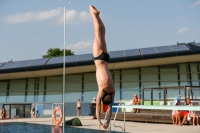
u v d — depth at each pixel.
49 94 31.59
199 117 15.62
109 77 5.33
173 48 28.44
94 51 5.48
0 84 31.98
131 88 30.66
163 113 17.31
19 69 28.59
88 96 31.28
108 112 5.51
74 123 14.60
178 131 11.70
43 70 28.77
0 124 15.70
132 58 27.44
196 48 27.38
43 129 12.67
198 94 24.62
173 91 26.67
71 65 28.11
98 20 5.56
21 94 31.75
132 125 15.11
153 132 11.33
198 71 30.06
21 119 21.44
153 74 30.62
